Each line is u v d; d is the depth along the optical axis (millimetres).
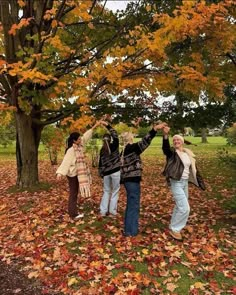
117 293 4434
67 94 8414
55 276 4988
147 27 7801
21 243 6258
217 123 12141
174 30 6766
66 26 9281
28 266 5363
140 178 6172
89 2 7641
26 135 10516
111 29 9391
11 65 6750
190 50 8484
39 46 7734
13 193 10078
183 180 5953
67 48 7660
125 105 11148
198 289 4508
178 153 5996
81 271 5012
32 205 8516
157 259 5258
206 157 20781
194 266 5086
